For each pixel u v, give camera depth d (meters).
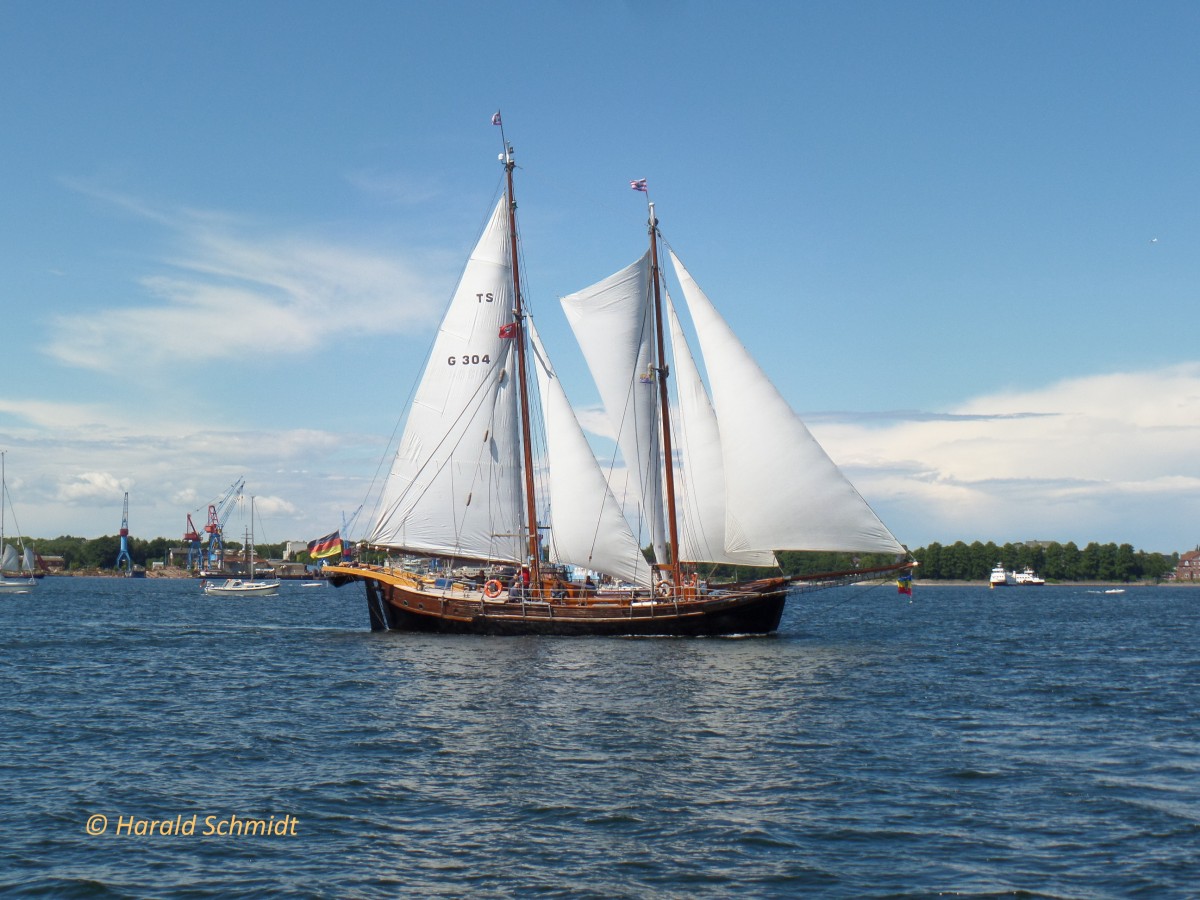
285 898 22.86
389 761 34.53
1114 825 27.62
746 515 69.00
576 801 29.70
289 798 30.11
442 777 32.38
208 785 31.58
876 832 27.03
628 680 52.47
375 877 24.05
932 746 36.94
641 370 72.81
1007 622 112.06
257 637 82.19
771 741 37.62
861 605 168.50
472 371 75.06
